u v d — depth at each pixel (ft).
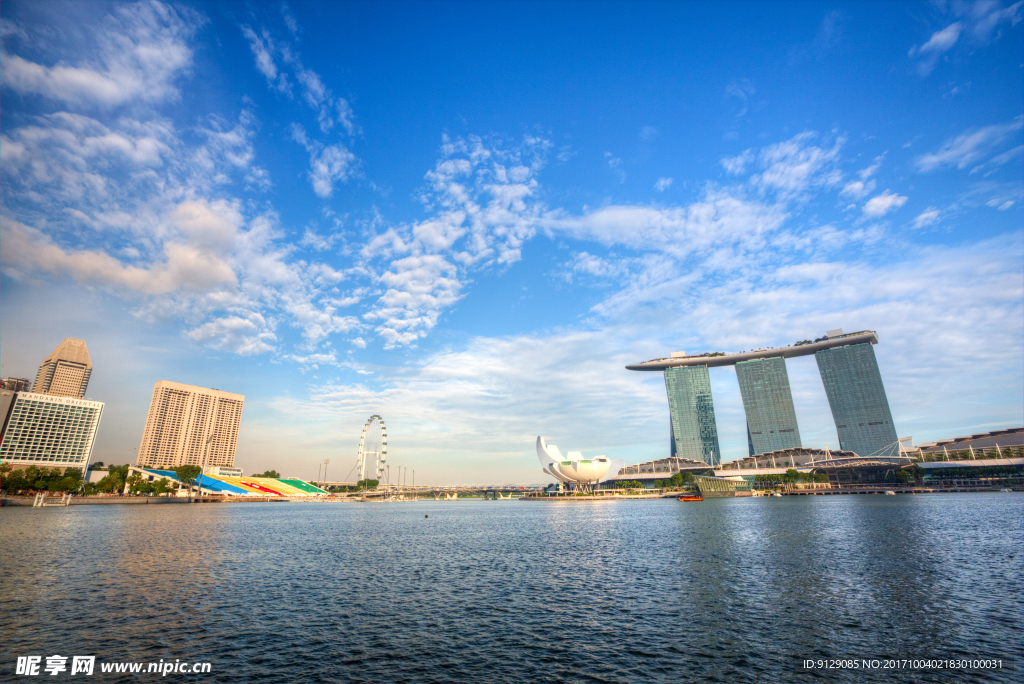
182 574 149.69
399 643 90.48
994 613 103.04
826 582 132.57
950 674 74.95
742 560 169.78
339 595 125.49
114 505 570.46
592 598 122.21
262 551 201.46
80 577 142.20
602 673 76.95
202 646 88.28
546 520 395.55
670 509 512.63
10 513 408.87
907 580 132.77
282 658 83.15
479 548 216.54
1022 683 71.82
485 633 96.07
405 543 235.40
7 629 95.71
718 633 94.22
